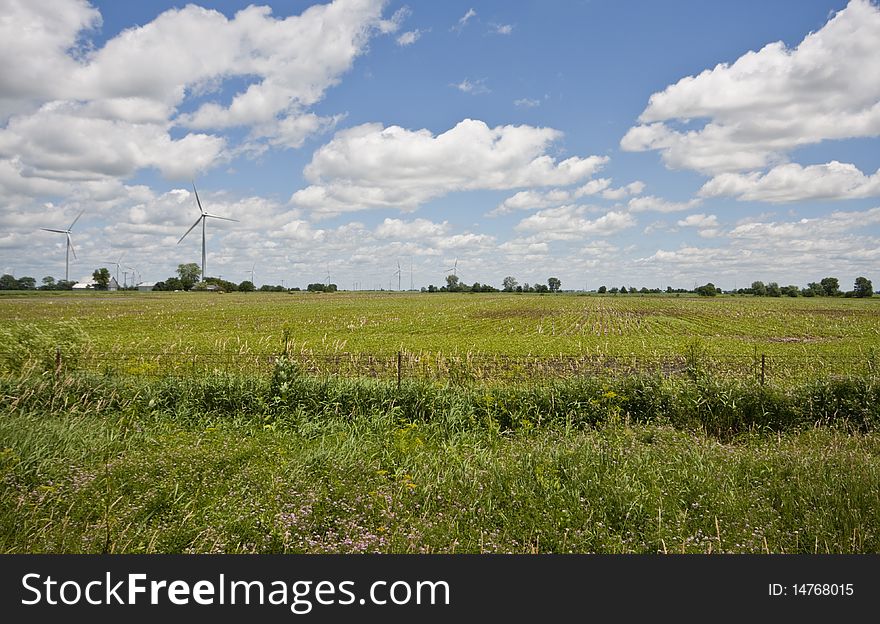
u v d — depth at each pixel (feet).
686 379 46.14
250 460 30.30
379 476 28.25
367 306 329.72
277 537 21.83
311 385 44.37
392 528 23.02
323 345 114.11
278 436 36.63
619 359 93.20
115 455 30.86
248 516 23.15
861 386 42.78
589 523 23.39
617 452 31.99
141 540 21.45
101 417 41.29
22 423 33.53
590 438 34.86
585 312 284.41
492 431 39.70
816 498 25.21
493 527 23.41
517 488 26.40
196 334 150.30
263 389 44.42
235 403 43.50
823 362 78.84
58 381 44.39
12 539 21.39
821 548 21.70
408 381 46.29
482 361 76.18
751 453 32.55
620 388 43.98
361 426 39.22
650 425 40.11
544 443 34.30
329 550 21.24
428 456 31.68
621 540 22.17
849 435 38.78
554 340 140.77
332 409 42.70
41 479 26.61
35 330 50.62
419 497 25.72
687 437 36.32
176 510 24.23
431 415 41.93
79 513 23.48
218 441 33.81
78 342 51.55
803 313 285.23
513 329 181.78
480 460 30.96
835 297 608.60
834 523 23.17
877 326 201.87
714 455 31.73
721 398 42.34
